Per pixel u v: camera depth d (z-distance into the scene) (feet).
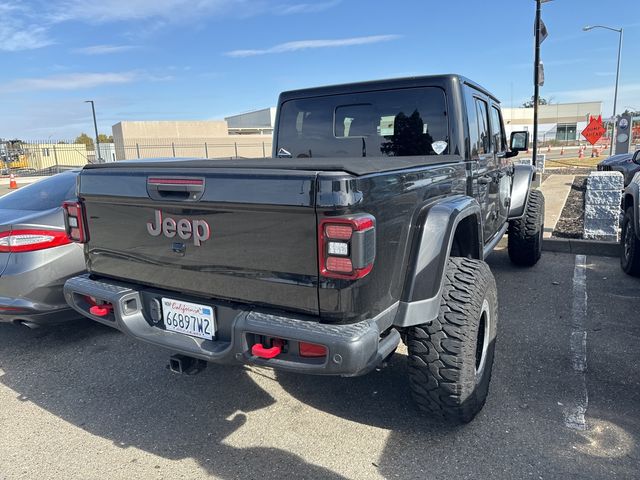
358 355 6.96
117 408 10.83
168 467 8.81
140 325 9.25
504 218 17.60
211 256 8.16
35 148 120.98
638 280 18.60
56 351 13.79
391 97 13.14
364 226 6.87
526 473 8.28
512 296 17.08
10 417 10.57
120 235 9.43
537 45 36.78
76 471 8.77
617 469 8.29
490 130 15.30
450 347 8.83
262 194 7.25
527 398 10.52
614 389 10.78
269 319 7.57
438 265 8.73
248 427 9.94
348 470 8.55
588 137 64.34
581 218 29.84
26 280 12.78
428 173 9.40
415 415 10.10
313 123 14.49
